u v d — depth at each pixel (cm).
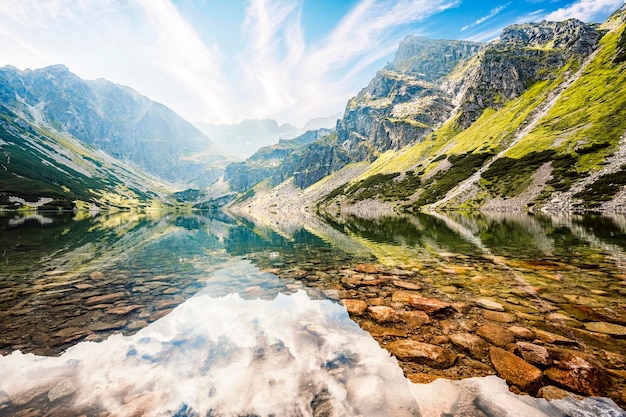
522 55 18500
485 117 17062
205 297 1200
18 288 1345
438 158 15612
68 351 740
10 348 757
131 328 884
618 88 9775
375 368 646
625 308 951
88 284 1425
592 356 665
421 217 6644
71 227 5103
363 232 3922
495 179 9506
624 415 480
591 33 16362
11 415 503
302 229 4903
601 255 1834
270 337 808
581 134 8912
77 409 519
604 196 6075
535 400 529
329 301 1116
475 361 670
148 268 1819
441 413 503
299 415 500
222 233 4441
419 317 931
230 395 555
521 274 1427
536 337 768
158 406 525
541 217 5003
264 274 1627
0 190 15475
